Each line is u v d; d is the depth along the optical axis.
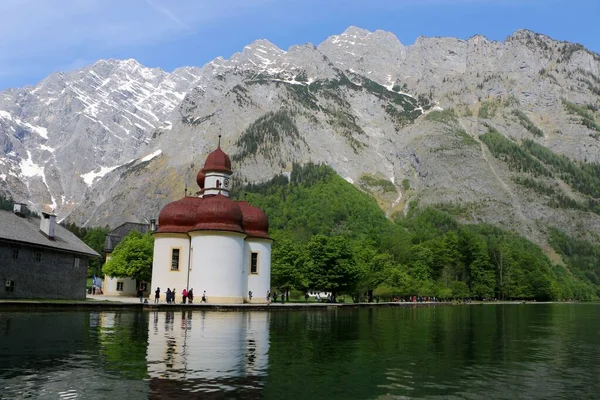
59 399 20.62
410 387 24.27
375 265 135.12
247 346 34.66
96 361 27.98
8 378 23.84
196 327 45.81
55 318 49.78
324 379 25.20
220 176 92.25
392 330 49.66
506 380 26.56
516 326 62.62
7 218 74.25
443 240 196.25
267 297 87.31
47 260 75.56
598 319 81.56
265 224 89.44
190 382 23.69
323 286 110.44
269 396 21.75
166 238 86.00
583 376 28.08
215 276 81.00
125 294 120.00
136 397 21.05
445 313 88.56
